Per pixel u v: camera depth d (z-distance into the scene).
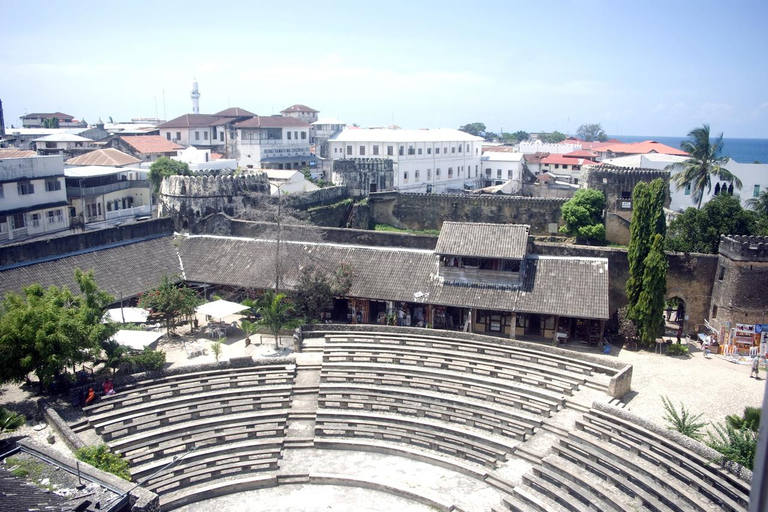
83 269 44.84
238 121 124.81
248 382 36.62
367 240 55.66
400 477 30.12
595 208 72.69
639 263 43.84
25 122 159.50
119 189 76.94
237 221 57.69
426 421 33.59
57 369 32.06
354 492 29.36
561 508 26.86
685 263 46.62
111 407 32.91
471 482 29.73
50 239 44.09
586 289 42.94
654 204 43.50
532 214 77.50
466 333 41.81
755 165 80.81
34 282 41.34
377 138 104.62
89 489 22.86
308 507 28.16
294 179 86.50
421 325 46.53
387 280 46.25
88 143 104.50
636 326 43.66
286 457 31.84
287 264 48.53
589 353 42.06
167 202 57.81
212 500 28.64
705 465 26.20
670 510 25.14
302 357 40.31
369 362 39.34
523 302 42.69
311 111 161.38
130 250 49.66
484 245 44.66
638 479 26.92
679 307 49.56
